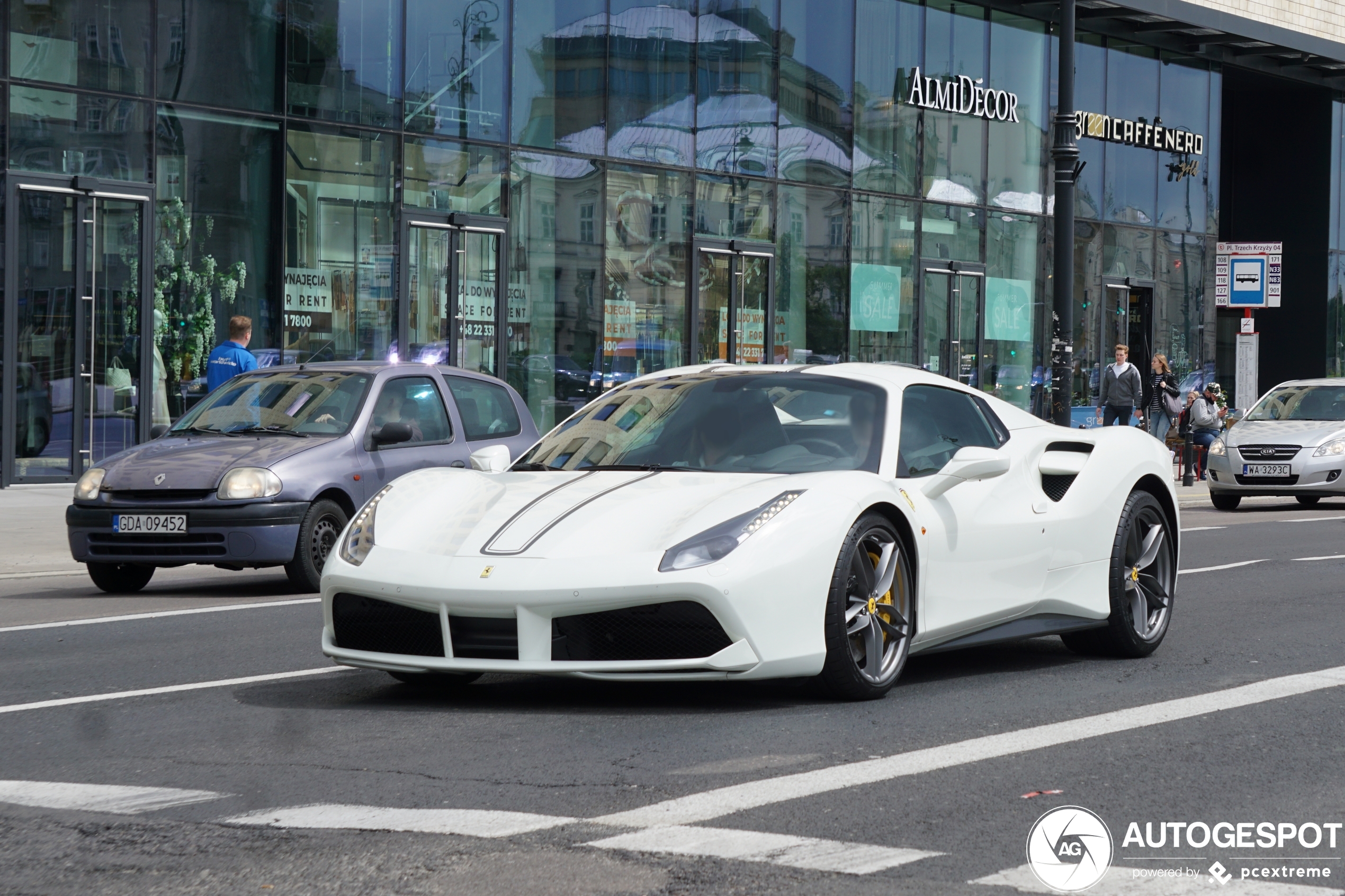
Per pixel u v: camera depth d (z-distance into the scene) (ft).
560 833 13.47
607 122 76.28
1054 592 23.02
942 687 21.30
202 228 62.34
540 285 73.67
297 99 65.05
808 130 85.81
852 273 88.33
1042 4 97.71
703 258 80.64
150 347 60.90
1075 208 103.09
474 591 18.40
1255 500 72.64
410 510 20.34
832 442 21.26
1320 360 125.29
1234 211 128.06
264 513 32.78
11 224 57.47
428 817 14.01
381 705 19.93
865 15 88.84
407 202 68.64
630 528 18.94
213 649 25.49
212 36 62.59
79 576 38.88
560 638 18.38
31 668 23.54
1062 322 63.82
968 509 21.63
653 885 12.01
